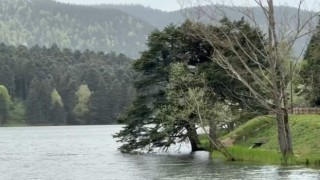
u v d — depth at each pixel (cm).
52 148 9900
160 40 7194
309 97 9238
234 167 5172
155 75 7394
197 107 6047
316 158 5169
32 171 5516
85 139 13338
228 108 6700
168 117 6531
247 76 6600
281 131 5294
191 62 7244
